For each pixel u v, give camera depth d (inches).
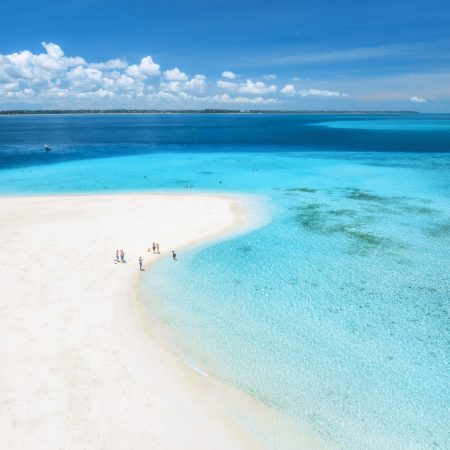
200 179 2274.9
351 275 1080.8
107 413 608.1
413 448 580.1
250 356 758.5
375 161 2847.0
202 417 615.8
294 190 1994.3
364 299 962.7
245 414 627.5
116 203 1727.4
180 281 1039.6
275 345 792.3
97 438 565.3
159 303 934.4
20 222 1450.5
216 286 1016.9
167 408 626.5
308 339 813.2
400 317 892.0
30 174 2464.3
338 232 1389.0
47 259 1135.6
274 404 649.6
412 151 3405.5
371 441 589.6
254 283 1034.7
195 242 1291.8
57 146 4030.5
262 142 4382.4
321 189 2011.6
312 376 711.7
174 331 828.0
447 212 1605.6
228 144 4168.3
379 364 745.6
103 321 844.6
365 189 2000.5
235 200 1798.7
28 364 700.0
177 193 1952.5
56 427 577.9
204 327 845.8
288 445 578.9
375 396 671.8
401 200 1785.2
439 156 3061.0
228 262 1152.8
